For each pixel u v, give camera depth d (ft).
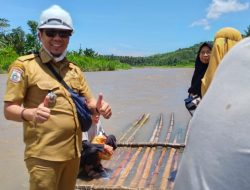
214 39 5.61
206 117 2.11
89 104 5.01
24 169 8.94
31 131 4.62
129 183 7.48
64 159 4.66
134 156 9.43
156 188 7.18
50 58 4.66
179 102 21.25
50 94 4.51
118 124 14.15
